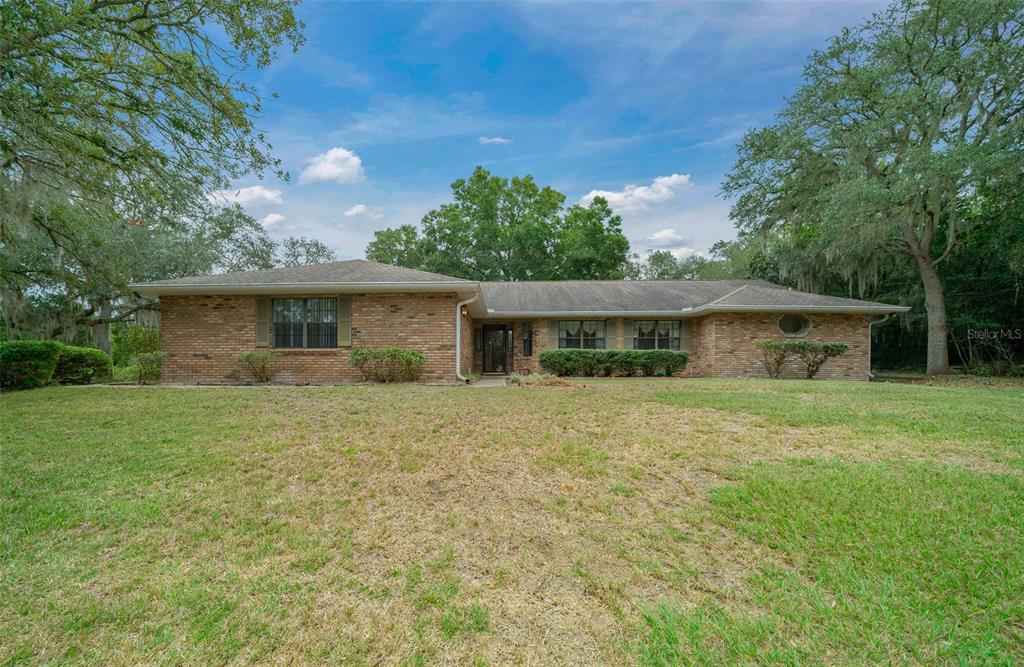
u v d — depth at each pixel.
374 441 5.42
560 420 6.31
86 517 3.60
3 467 4.62
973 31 13.86
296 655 2.20
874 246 16.45
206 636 2.32
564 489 4.08
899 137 15.45
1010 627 2.29
